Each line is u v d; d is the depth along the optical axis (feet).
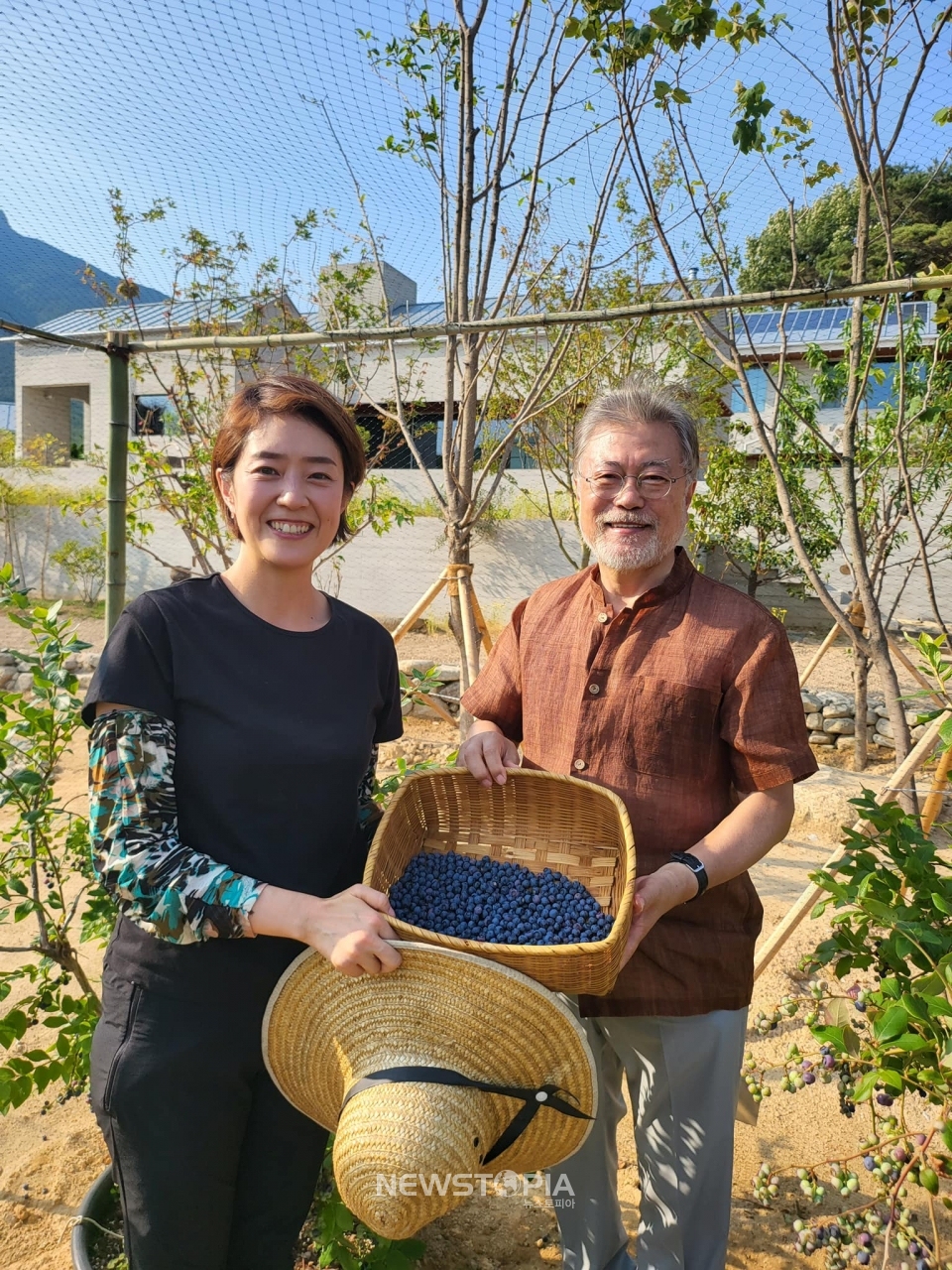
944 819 17.35
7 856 8.27
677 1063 6.10
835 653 35.04
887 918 5.93
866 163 10.95
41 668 7.70
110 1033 4.91
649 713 6.09
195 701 4.89
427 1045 4.42
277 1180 5.36
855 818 17.15
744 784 6.10
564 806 6.15
